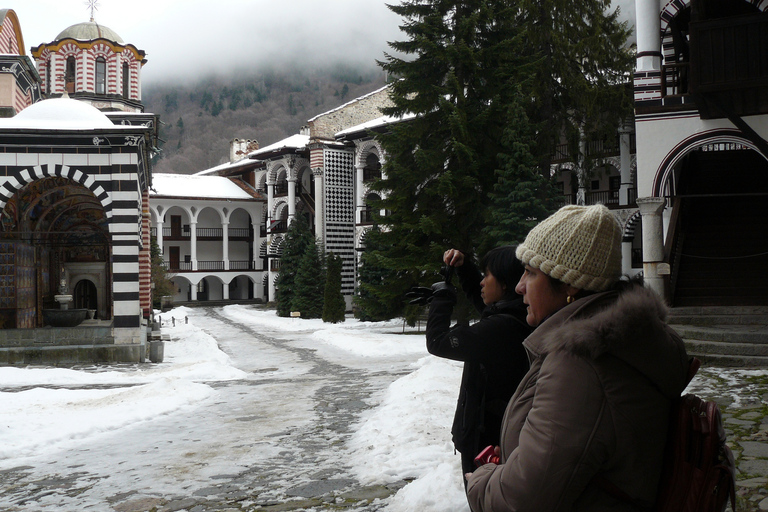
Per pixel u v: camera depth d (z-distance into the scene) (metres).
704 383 8.61
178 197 56.53
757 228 15.52
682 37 17.66
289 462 5.84
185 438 7.24
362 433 6.71
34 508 4.85
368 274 35.69
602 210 1.70
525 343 1.69
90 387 13.01
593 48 23.42
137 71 36.06
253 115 173.50
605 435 1.42
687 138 13.65
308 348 24.02
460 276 3.04
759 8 14.51
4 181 18.14
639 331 1.45
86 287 26.86
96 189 18.42
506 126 19.36
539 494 1.42
